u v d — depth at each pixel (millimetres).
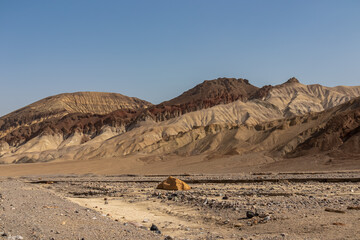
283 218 20781
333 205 24797
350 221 18609
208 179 61312
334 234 16469
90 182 70875
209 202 30188
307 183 49125
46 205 26734
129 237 16359
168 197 36125
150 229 20375
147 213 27781
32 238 15500
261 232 18531
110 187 54750
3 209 23891
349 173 63906
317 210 22781
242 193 36656
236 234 18625
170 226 22109
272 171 87250
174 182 45844
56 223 18781
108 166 141625
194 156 135625
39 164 167250
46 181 78688
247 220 21750
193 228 21297
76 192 48812
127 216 26297
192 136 178000
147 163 145250
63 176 108312
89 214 22969
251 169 94938
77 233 16641
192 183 58000
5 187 50938
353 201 26547
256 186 46656
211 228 21000
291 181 53469
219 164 108750
